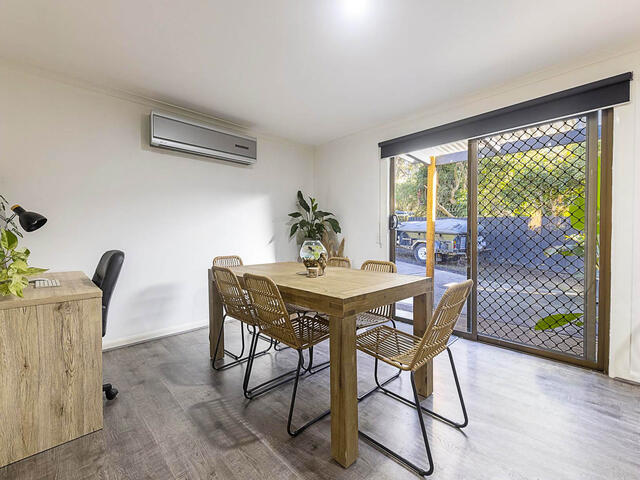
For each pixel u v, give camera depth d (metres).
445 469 1.29
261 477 1.26
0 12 1.66
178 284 3.11
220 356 2.42
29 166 2.30
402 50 2.04
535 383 2.01
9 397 1.34
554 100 2.27
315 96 2.75
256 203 3.79
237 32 1.86
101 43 1.96
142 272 2.87
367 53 2.09
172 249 3.06
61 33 1.86
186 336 3.00
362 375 2.16
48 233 2.38
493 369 2.21
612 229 2.04
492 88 2.58
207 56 2.12
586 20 1.73
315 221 4.32
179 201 3.11
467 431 1.53
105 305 1.82
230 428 1.58
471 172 2.83
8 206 2.22
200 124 3.04
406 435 1.51
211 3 1.61
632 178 1.97
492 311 2.73
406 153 3.28
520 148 2.54
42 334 1.42
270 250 3.95
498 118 2.57
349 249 3.94
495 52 2.06
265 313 1.66
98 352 1.57
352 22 1.77
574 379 2.05
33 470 1.30
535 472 1.27
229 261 3.03
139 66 2.25
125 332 2.78
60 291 1.58
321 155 4.31
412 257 3.36
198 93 2.70
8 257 1.45
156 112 2.74
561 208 2.35
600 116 2.14
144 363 2.36
